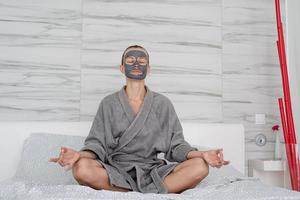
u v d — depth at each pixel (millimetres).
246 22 2553
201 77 2457
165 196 1124
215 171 1784
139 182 1405
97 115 1723
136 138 1634
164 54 2432
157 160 1649
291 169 2164
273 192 1186
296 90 2447
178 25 2465
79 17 2367
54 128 2125
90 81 2344
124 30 2404
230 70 2500
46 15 2342
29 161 1842
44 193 1188
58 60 2328
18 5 2322
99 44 2369
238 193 1191
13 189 1296
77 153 1312
